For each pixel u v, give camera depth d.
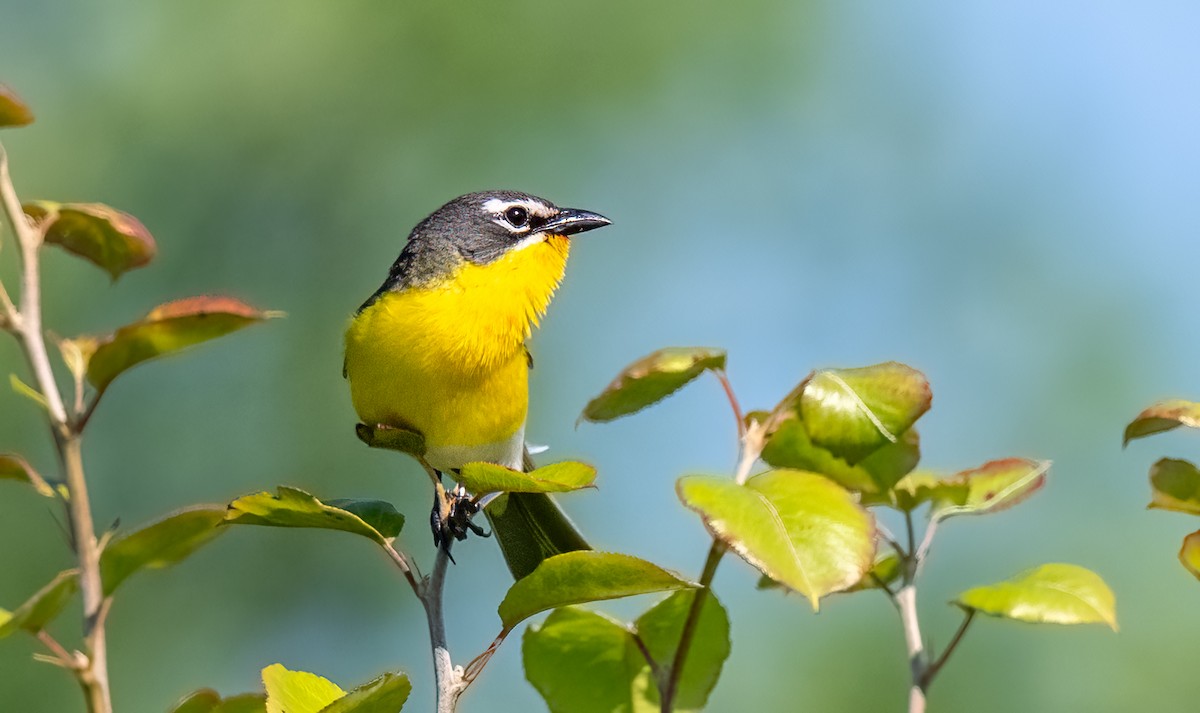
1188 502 5.39
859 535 4.27
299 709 4.94
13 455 4.60
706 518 4.28
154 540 4.98
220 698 5.16
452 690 4.84
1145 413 5.19
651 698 5.54
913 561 5.36
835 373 5.00
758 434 4.98
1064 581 4.93
